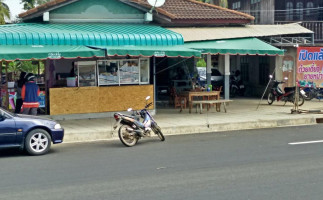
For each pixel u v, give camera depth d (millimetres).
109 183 8008
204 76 26156
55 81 16859
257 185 7758
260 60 24156
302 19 35031
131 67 17312
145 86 17422
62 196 7199
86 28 16281
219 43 18094
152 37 16141
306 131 14320
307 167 9117
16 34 14180
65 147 12086
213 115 17344
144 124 12430
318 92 22000
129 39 15742
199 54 15641
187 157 10336
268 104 20922
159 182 8039
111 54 14242
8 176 8664
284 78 20281
